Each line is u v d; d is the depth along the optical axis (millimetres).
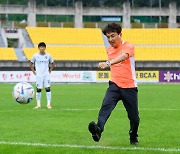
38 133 12430
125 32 70250
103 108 9703
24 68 57125
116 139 11438
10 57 60156
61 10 75375
